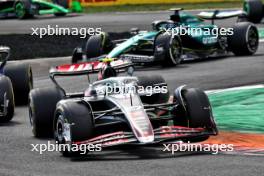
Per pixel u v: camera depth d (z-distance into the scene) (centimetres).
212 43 7294
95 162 3347
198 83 5812
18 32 10131
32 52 7944
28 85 5391
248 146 3578
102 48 6988
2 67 5241
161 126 3856
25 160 3484
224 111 4550
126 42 6881
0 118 4628
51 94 4019
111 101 3619
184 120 3594
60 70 3966
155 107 3681
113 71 3825
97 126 3547
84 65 3894
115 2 14050
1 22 12031
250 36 7388
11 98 4603
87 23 11212
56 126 3634
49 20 12056
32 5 12462
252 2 10569
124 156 3456
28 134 4222
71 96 4034
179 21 7069
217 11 7238
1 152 3719
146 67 7025
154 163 3244
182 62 7244
